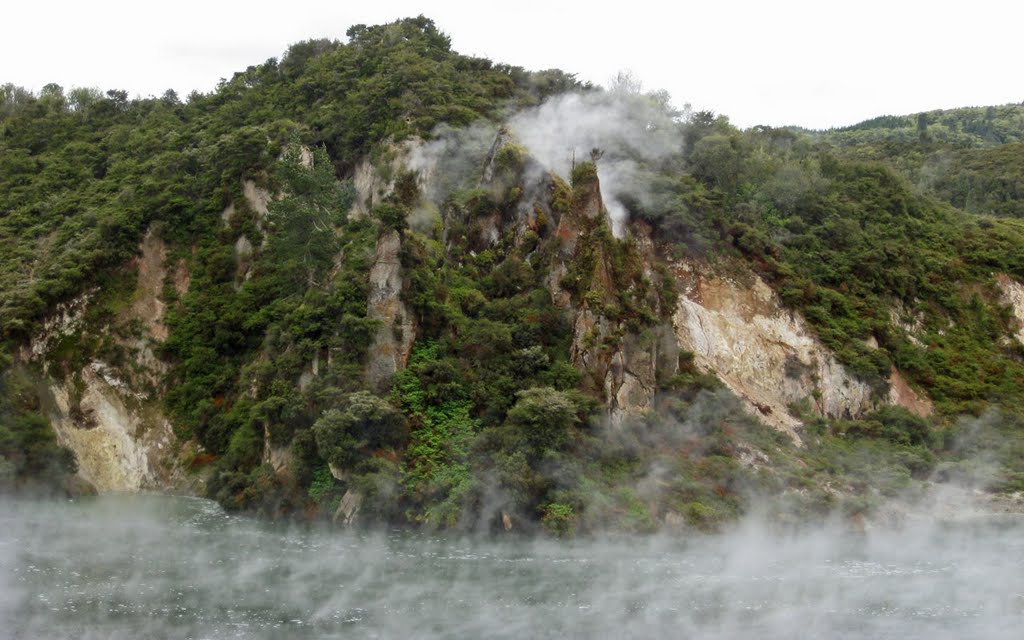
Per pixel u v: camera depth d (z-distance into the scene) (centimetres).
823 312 6594
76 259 6316
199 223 6781
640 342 5519
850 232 7338
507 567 4031
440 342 5462
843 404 6356
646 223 6712
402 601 3522
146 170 7362
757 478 5141
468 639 3158
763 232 6944
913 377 6762
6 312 5862
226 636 3122
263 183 6819
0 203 7500
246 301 6284
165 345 6188
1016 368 7075
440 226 6269
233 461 5400
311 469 4969
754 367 6325
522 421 4872
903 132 19438
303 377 5353
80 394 5909
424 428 5059
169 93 9338
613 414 5291
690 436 5375
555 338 5588
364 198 6962
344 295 5400
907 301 7269
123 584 3647
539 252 6003
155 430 5947
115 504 5222
